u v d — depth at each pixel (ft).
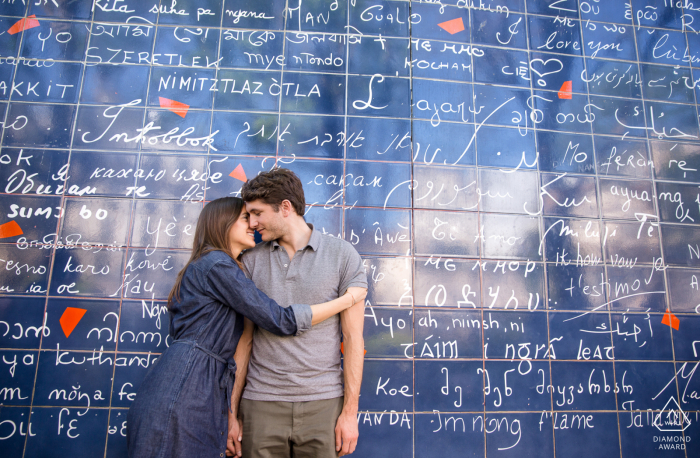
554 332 5.73
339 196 5.70
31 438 4.93
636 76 6.57
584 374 5.67
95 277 5.29
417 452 5.26
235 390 4.23
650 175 6.31
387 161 5.86
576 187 6.15
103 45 5.82
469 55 6.30
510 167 6.08
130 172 5.56
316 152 5.79
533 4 6.57
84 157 5.54
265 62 5.96
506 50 6.39
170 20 5.94
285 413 3.94
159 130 5.68
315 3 6.17
